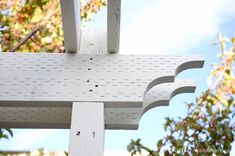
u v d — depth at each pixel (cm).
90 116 146
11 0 221
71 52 164
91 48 168
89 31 176
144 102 171
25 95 150
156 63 158
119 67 158
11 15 219
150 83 154
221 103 205
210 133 191
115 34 151
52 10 222
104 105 152
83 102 149
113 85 153
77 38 157
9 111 171
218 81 210
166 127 193
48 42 233
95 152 137
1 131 205
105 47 169
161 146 188
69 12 138
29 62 159
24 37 223
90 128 143
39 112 172
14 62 159
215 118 193
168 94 173
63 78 155
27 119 169
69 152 137
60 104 151
